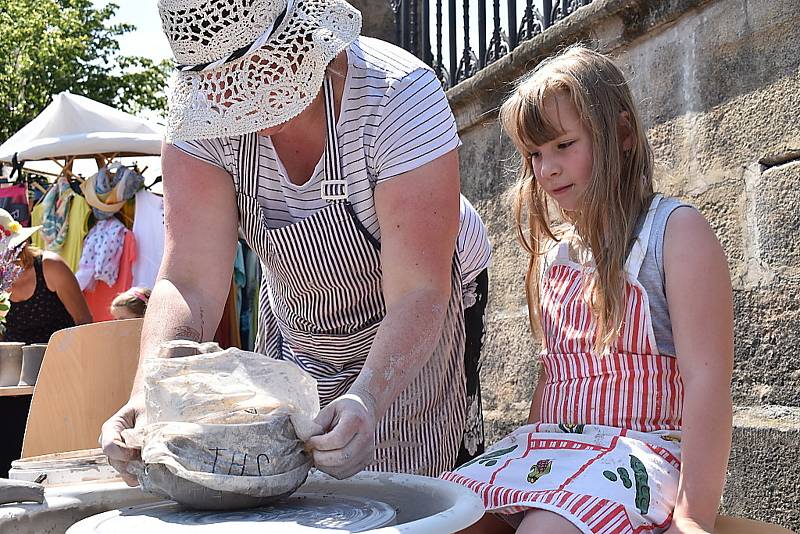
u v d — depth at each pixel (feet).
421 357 4.91
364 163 5.57
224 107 4.79
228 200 5.82
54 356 8.67
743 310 7.68
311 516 3.96
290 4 4.83
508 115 6.26
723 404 5.23
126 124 18.67
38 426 8.53
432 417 6.64
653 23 8.79
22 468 6.27
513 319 11.39
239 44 4.71
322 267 5.98
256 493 3.98
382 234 5.45
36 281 14.53
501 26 12.07
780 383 7.32
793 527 7.09
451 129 5.57
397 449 6.54
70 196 18.33
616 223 5.84
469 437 7.57
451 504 4.04
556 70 6.11
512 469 5.56
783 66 7.37
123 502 4.66
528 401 11.06
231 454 3.95
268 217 5.93
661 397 5.63
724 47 7.99
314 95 4.77
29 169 19.95
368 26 14.70
